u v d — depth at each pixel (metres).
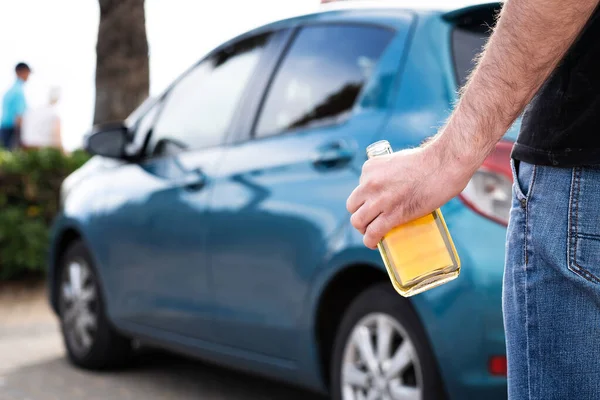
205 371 5.52
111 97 11.77
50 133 12.86
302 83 4.05
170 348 4.86
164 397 4.88
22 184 9.39
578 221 1.24
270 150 4.04
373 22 3.81
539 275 1.27
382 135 3.43
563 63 1.28
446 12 3.55
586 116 1.24
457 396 3.09
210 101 4.69
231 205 4.15
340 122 3.71
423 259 1.32
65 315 5.76
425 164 1.29
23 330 7.15
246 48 4.59
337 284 3.64
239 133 4.34
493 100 1.24
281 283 3.83
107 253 5.26
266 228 3.90
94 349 5.49
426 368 3.21
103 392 5.01
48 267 5.98
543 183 1.28
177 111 4.98
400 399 3.33
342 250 3.49
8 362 5.88
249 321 4.07
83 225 5.48
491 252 3.01
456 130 1.27
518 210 1.32
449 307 3.04
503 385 3.00
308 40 4.14
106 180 5.42
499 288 2.99
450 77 3.36
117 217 5.16
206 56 4.91
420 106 3.37
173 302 4.64
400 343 3.45
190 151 4.70
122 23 11.76
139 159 5.17
